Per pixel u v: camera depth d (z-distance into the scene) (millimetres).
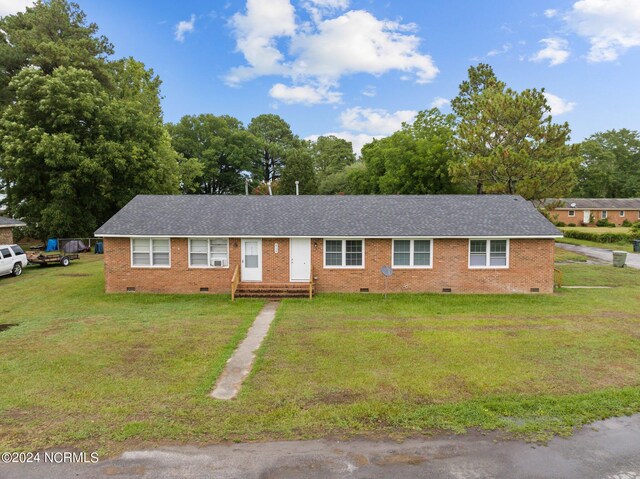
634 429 7020
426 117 47312
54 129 33062
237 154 69688
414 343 11602
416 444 6527
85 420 7223
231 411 7578
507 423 7160
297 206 21219
